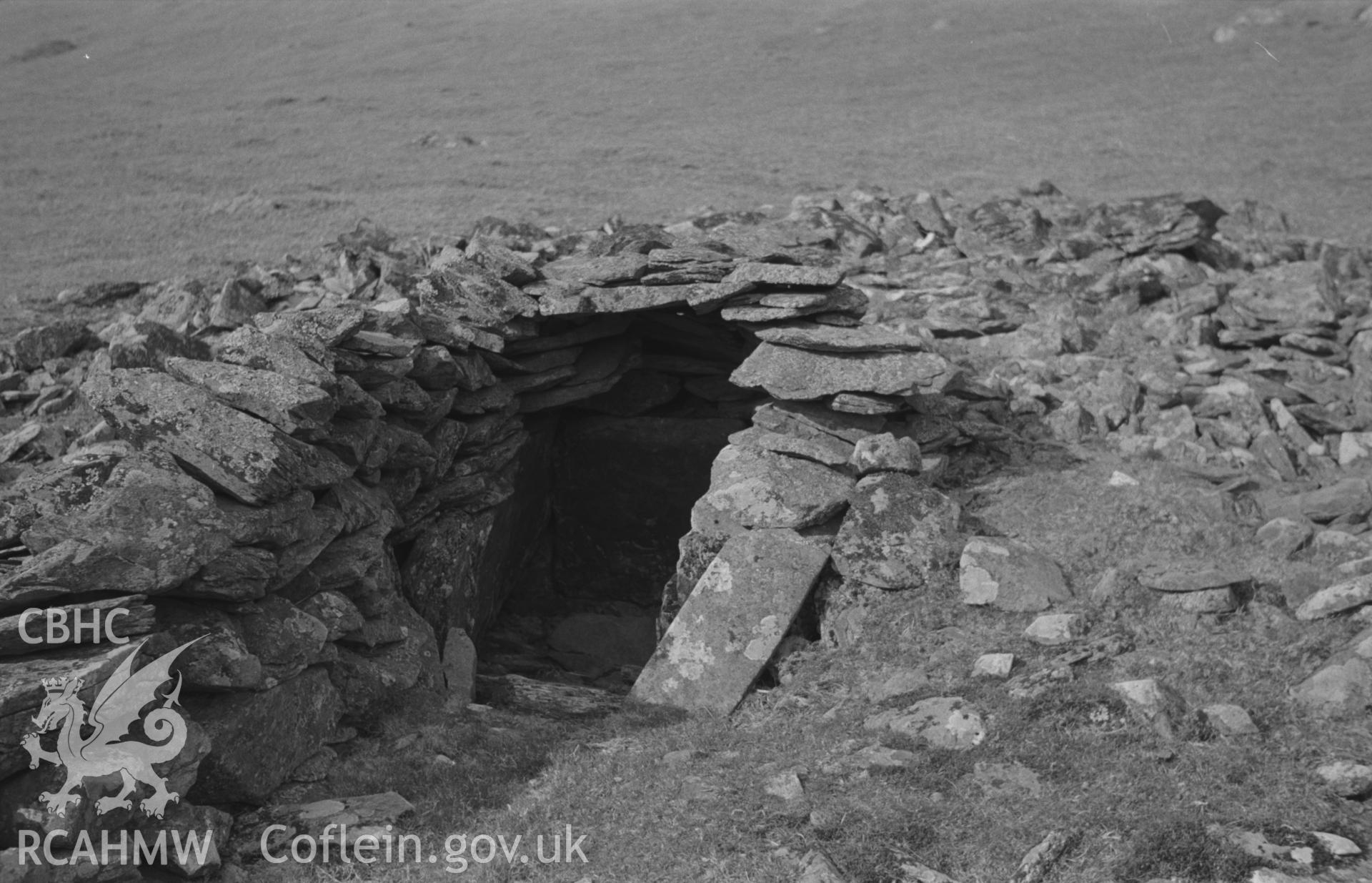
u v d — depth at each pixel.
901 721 8.44
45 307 18.64
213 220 28.50
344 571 9.00
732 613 9.81
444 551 11.28
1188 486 11.89
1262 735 8.09
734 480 10.99
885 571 10.07
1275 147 40.31
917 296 17.20
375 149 40.06
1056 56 59.81
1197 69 55.69
